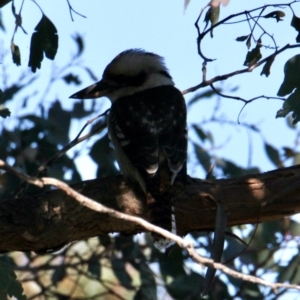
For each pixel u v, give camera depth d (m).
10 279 8.49
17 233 9.19
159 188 9.48
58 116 13.05
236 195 9.30
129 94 11.60
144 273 12.88
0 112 9.57
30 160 12.81
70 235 9.35
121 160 10.39
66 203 9.24
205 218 9.38
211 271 8.00
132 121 10.44
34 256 13.87
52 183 6.61
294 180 9.29
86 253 13.48
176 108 10.73
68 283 14.64
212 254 8.50
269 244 12.55
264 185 9.30
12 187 12.59
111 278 14.05
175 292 12.22
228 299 12.33
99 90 11.73
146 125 10.35
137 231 9.54
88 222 9.30
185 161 10.14
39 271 14.38
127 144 10.20
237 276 6.71
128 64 11.62
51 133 12.88
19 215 9.21
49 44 9.83
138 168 9.81
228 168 13.29
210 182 9.45
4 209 9.23
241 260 12.56
